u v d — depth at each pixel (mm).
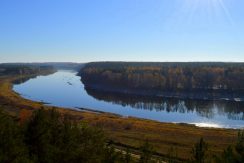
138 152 42250
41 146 18844
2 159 15594
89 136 21062
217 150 49875
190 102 130375
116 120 79375
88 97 143750
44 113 21609
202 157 22344
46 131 19859
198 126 80438
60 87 184000
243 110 110688
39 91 162375
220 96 142875
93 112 102000
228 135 66000
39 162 17906
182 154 45750
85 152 18703
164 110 111562
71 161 18250
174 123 83688
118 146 48281
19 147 17469
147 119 89188
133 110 111562
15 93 137000
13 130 19172
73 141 19812
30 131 19812
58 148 18594
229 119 95500
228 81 155000
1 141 17000
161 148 50438
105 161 19719
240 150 19984
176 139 60219
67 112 90500
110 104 124500
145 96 148750
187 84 159875
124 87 171625
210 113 105438
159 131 68938
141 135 62219
